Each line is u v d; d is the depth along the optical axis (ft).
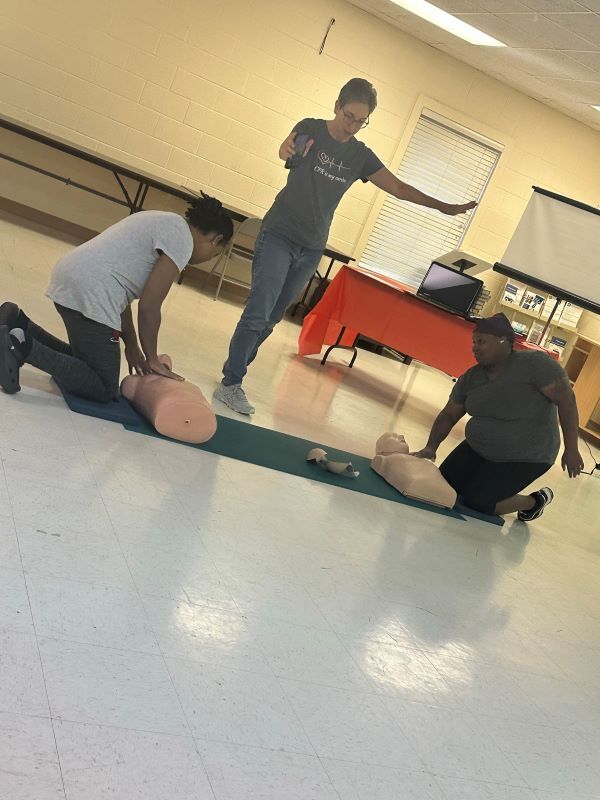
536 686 8.77
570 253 17.39
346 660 7.75
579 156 31.71
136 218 11.05
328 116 28.71
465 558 11.74
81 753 5.28
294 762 6.06
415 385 25.63
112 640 6.58
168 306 22.30
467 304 20.29
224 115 27.71
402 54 28.78
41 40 25.66
